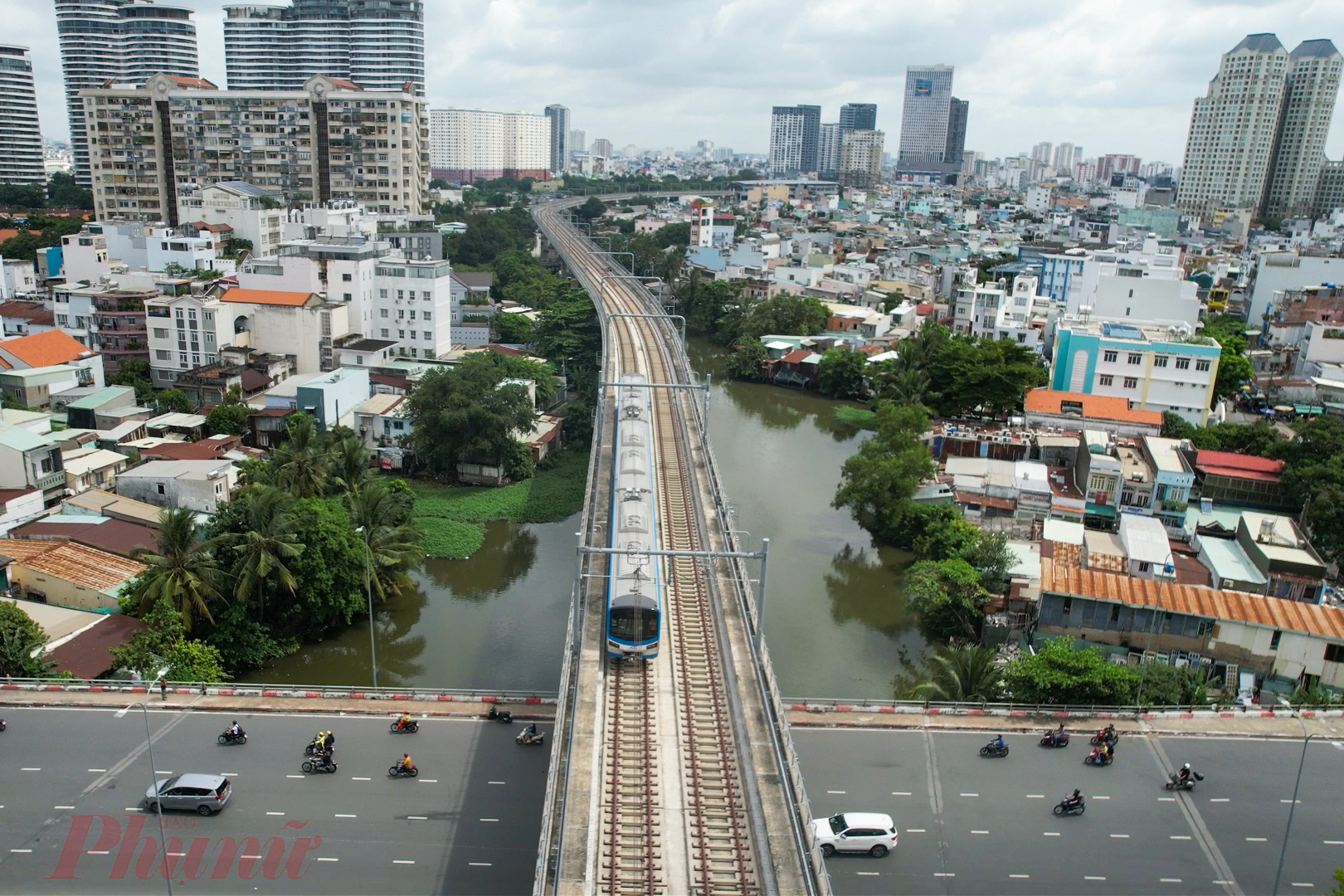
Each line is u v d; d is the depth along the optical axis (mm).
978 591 70438
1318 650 60719
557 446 114188
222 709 55469
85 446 89250
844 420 132000
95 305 120312
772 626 74000
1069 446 96688
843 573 83812
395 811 47312
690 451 86875
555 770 39562
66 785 48250
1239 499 88188
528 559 85938
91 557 68375
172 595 61281
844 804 48844
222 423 99062
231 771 49875
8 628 56719
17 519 74188
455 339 147375
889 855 45656
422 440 102000
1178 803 49938
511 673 65812
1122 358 112062
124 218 199625
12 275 143125
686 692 48250
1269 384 126500
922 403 120188
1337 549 77750
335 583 70375
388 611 75562
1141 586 65438
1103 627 64750
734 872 36625
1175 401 111000
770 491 104062
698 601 58125
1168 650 63906
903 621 75500
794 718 56156
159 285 126188
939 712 57156
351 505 76562
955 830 47406
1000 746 53031
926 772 51719
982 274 181000
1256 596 64500
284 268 123188
